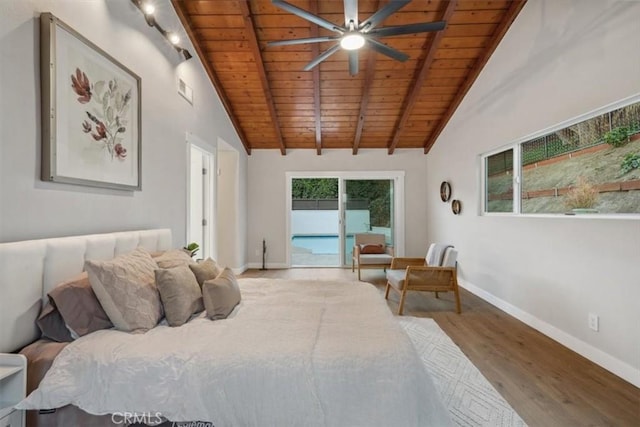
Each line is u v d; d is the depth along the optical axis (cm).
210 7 351
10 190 155
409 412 135
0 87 150
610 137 240
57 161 178
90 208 209
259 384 138
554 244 296
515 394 208
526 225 338
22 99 160
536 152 330
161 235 281
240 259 609
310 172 660
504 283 380
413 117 557
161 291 188
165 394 140
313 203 863
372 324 180
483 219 430
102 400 140
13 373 135
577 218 268
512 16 349
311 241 866
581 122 268
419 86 459
